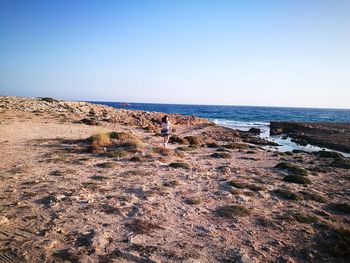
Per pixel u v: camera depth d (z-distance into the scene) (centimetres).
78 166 1402
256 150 2384
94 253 626
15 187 1042
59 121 3288
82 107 5141
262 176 1397
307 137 3772
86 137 2275
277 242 720
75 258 602
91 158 1588
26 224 754
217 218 854
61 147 1862
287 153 2280
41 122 3045
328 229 806
